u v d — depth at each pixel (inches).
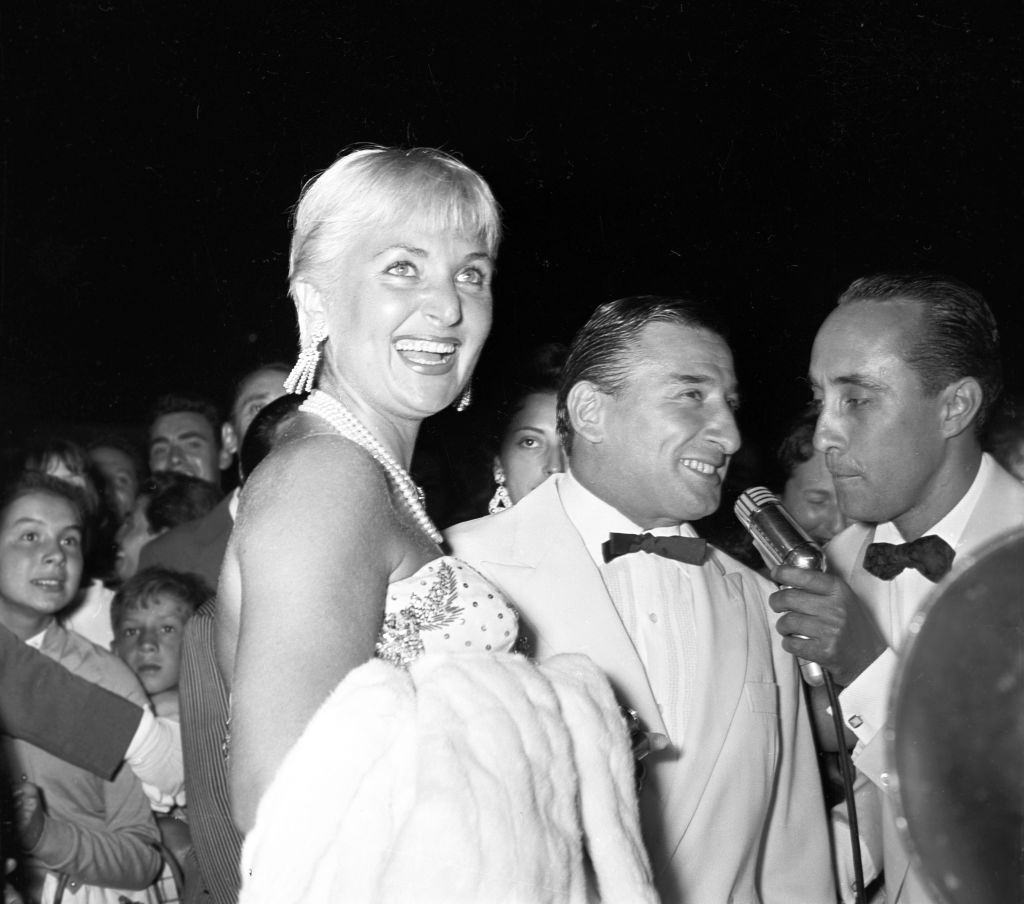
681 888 72.3
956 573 24.0
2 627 97.8
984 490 83.1
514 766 47.6
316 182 62.2
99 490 142.9
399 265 60.3
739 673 77.1
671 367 77.3
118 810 98.7
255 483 54.0
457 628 55.2
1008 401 122.7
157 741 99.5
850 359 81.4
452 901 44.4
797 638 77.2
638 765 61.4
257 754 47.7
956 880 22.6
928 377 80.2
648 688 74.0
